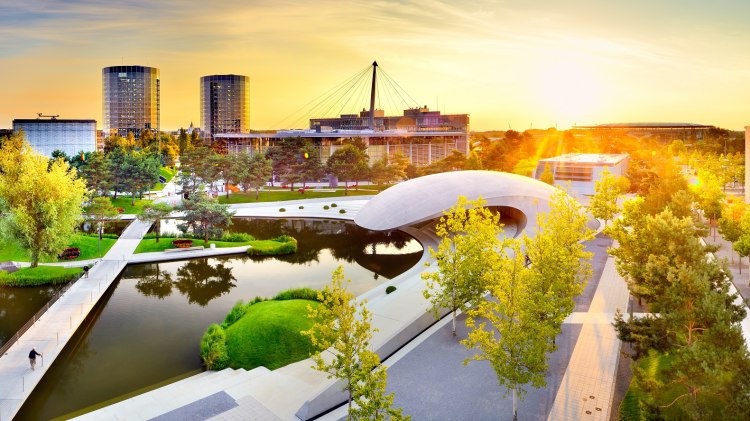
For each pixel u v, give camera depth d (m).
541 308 26.36
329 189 139.50
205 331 42.50
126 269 61.19
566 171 135.62
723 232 53.16
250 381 32.53
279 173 142.75
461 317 41.75
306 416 27.67
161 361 37.16
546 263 31.06
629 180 126.19
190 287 54.91
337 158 133.75
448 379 31.73
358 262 64.62
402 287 47.31
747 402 19.98
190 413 28.50
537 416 27.52
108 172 105.50
